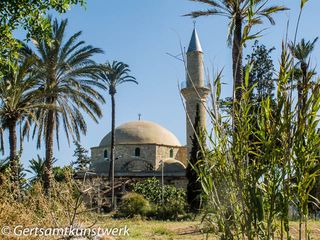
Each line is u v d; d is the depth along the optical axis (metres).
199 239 11.63
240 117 3.87
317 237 7.54
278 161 3.53
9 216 7.72
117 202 33.19
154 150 50.84
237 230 3.63
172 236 13.05
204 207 3.93
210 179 3.75
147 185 33.66
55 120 23.42
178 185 44.31
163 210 24.42
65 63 21.75
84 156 44.19
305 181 3.45
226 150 3.78
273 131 3.55
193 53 42.69
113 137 35.72
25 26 9.13
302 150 3.45
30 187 10.79
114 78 35.19
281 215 3.49
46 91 20.64
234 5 13.63
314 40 23.28
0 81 18.97
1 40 8.98
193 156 26.19
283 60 3.67
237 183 3.55
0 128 19.80
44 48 20.84
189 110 41.47
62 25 21.84
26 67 18.84
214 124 3.93
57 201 9.86
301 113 3.51
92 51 22.75
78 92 22.42
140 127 53.75
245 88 4.09
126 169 49.34
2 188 8.89
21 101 19.78
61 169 33.00
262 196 3.51
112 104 35.62
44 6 8.97
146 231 14.45
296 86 3.71
